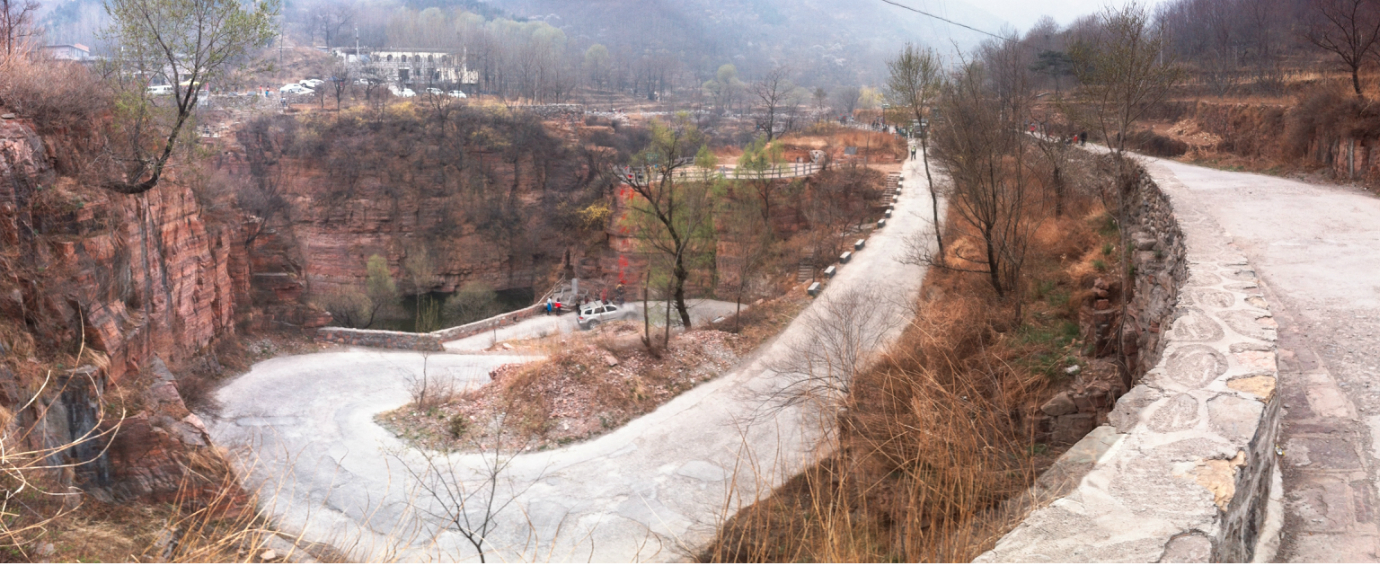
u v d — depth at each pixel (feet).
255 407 80.43
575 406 75.97
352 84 424.87
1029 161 98.89
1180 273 38.60
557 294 228.43
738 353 90.38
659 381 82.53
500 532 54.75
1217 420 16.97
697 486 60.64
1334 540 15.84
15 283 55.52
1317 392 22.70
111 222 69.92
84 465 51.01
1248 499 15.42
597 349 87.35
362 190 280.31
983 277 84.53
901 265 112.98
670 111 507.71
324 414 77.97
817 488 24.94
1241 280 29.91
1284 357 25.66
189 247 89.71
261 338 105.70
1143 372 47.50
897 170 198.29
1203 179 69.36
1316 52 163.63
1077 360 57.88
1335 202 56.18
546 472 64.85
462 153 289.33
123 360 64.03
